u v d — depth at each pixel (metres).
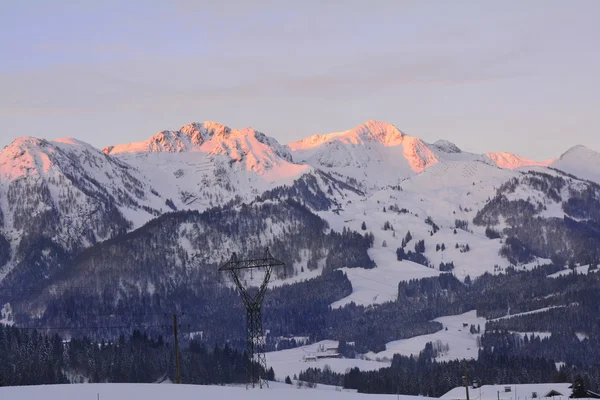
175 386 194.38
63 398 177.00
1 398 176.88
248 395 186.50
